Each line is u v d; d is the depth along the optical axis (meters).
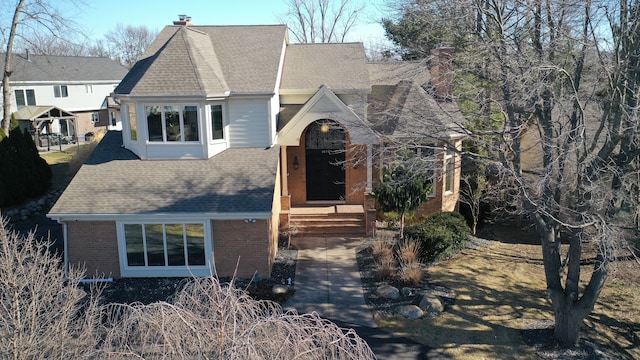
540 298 15.58
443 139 14.62
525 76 11.46
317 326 7.36
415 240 18.16
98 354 7.98
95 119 51.56
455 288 16.03
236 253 16.92
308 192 23.44
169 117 18.73
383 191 19.23
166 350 7.04
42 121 43.22
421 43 17.95
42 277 9.13
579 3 12.03
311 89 21.78
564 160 11.62
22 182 24.83
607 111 11.77
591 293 12.46
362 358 7.15
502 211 22.67
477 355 12.48
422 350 12.65
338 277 16.94
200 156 19.05
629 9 11.60
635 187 13.52
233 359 5.87
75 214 16.30
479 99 14.70
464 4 13.59
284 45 23.78
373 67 24.31
